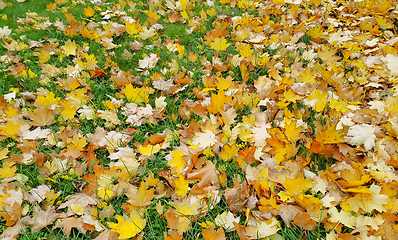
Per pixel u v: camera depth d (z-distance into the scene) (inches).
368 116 83.6
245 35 131.5
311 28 130.1
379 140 75.9
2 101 94.9
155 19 148.3
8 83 106.3
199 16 158.1
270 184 66.9
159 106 94.3
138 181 72.5
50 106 93.6
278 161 71.4
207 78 105.7
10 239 58.8
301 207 62.4
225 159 75.5
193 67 117.0
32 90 104.0
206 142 77.7
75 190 71.2
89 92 103.2
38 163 76.4
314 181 66.2
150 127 90.7
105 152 82.1
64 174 73.1
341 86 94.8
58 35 138.1
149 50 127.1
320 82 101.1
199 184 68.6
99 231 60.7
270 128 81.4
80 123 91.4
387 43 118.5
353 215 61.5
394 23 135.1
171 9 166.1
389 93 94.2
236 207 63.7
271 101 93.8
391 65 104.1
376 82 100.2
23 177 72.7
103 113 90.3
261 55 119.9
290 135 77.8
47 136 84.7
